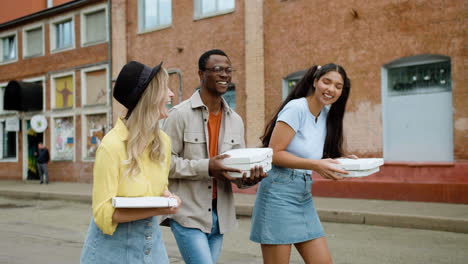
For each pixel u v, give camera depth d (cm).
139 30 1872
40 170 2078
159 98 222
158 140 225
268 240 313
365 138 1267
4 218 1129
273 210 313
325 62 1345
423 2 1172
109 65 1961
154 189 224
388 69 1255
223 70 326
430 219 887
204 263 307
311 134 325
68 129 2172
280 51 1439
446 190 1110
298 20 1401
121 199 202
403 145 1230
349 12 1295
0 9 2734
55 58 2206
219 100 337
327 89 314
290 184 314
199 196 317
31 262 631
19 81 2216
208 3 1650
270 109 1460
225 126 338
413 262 629
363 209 1031
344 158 340
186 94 1703
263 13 1475
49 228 960
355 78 1285
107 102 1994
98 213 207
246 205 1148
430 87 1189
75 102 2117
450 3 1133
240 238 821
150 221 225
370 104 1259
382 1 1237
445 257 655
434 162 1161
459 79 1123
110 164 211
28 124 2358
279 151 313
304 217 318
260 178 290
